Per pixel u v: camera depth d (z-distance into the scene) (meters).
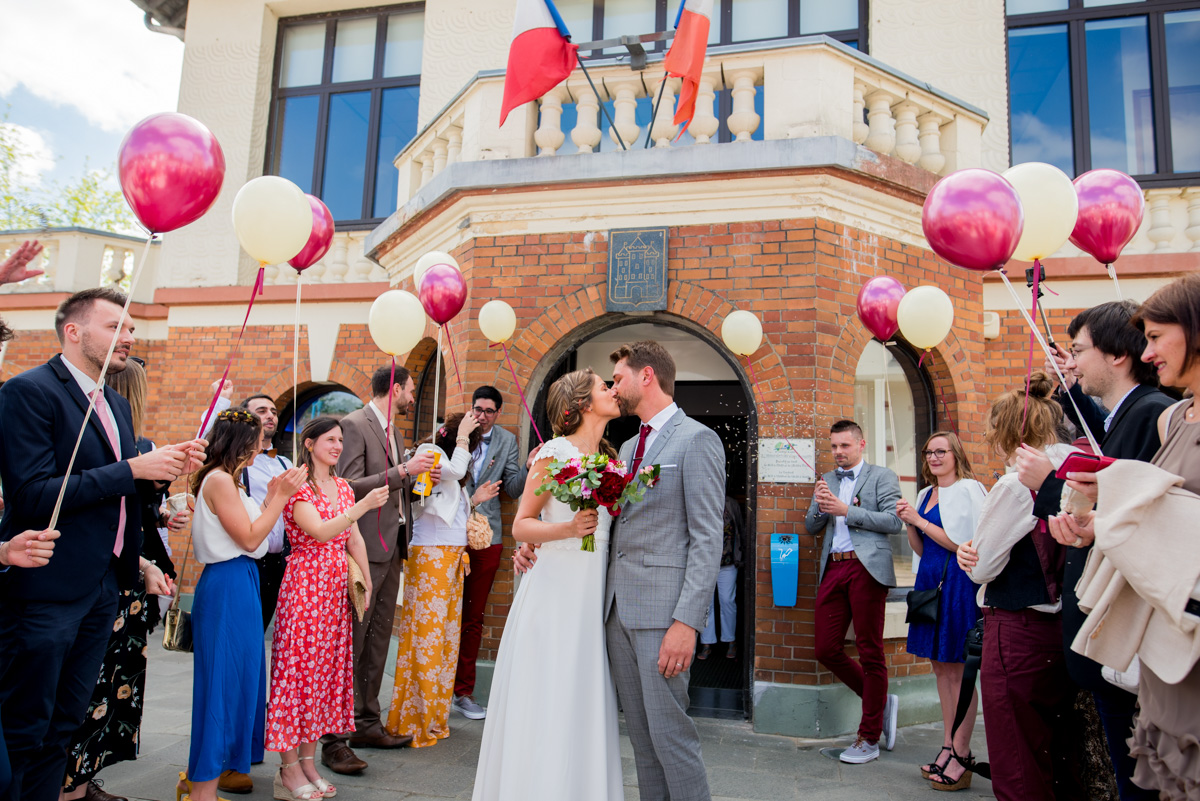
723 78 5.31
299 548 3.46
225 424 3.21
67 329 2.76
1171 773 1.77
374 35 9.12
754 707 4.63
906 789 3.70
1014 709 2.64
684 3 5.07
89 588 2.62
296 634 3.36
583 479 2.47
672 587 2.58
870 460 5.77
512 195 5.42
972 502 3.81
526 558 3.11
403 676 4.21
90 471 2.55
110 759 3.26
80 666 2.68
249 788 3.43
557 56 5.25
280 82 9.25
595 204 5.32
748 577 4.98
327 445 3.59
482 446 5.02
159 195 2.53
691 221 5.19
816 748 4.34
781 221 5.03
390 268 7.07
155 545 3.45
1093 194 2.90
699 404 7.88
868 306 4.36
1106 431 2.41
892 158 5.14
